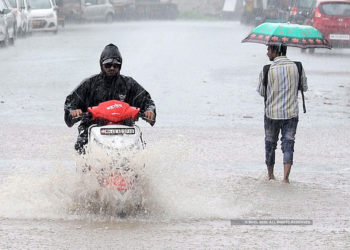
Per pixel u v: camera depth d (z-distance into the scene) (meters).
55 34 77.62
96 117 14.08
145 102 14.95
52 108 30.05
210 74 42.88
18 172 18.36
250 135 24.73
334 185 17.75
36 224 13.45
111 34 78.69
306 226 13.70
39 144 22.44
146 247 12.09
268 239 12.70
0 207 14.45
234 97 33.91
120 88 14.83
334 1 57.03
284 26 18.38
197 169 18.92
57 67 45.25
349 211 15.06
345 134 25.28
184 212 14.52
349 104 32.41
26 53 55.47
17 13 68.38
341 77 42.22
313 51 59.06
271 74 18.05
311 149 22.66
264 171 19.31
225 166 19.80
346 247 12.25
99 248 12.02
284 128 18.14
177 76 41.44
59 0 89.00
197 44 67.31
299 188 17.33
